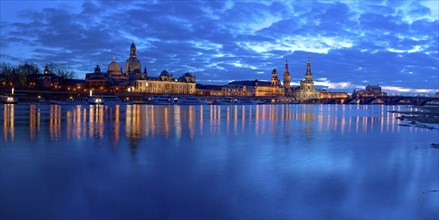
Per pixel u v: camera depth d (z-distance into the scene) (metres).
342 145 46.38
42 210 19.89
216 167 30.84
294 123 85.44
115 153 36.78
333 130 68.44
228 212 20.20
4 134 51.62
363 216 20.12
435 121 95.44
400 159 36.16
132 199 21.89
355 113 154.62
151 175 27.55
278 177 27.77
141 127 65.62
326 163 33.62
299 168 31.17
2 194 22.58
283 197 22.91
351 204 21.89
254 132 61.66
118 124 71.31
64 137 49.00
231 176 27.73
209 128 67.25
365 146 45.62
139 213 19.72
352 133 62.81
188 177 27.17
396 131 67.69
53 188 23.86
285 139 52.00
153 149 39.81
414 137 56.88
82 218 18.88
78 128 61.56
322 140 51.69
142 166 30.70
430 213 20.66
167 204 21.20
